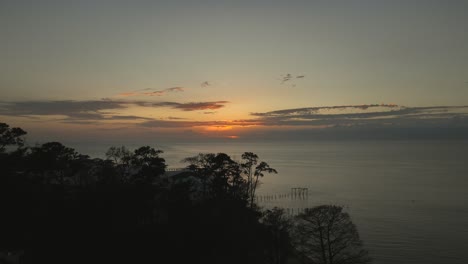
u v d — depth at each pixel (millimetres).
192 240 41438
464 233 95625
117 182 56031
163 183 66125
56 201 47406
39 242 39562
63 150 62969
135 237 41062
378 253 79188
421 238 91125
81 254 38125
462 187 182125
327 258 49656
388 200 148375
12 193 46406
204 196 64938
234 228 46188
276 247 48125
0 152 54625
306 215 50562
